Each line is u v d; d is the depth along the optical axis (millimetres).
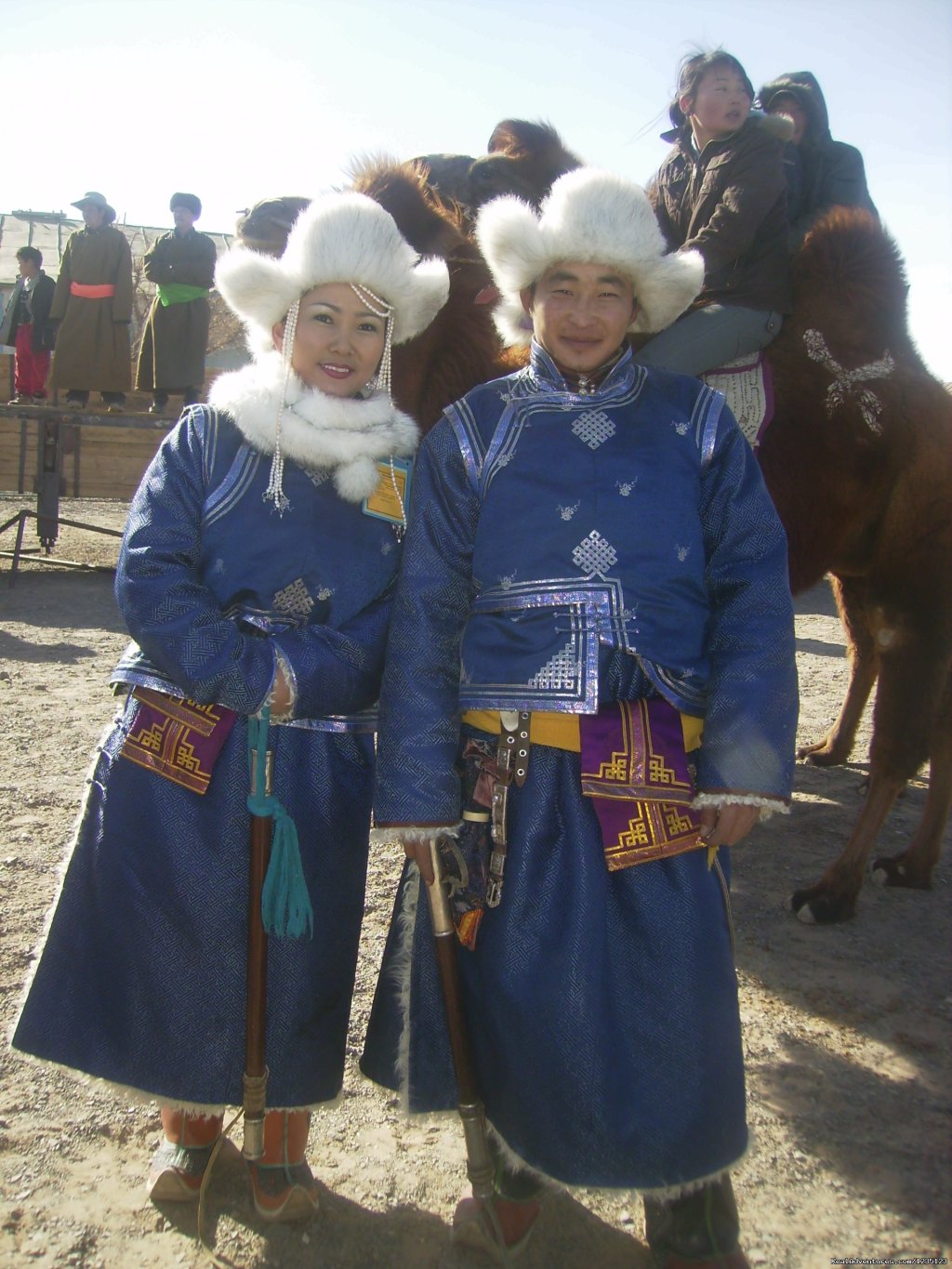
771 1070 2971
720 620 2131
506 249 2193
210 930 2141
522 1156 2031
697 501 2141
